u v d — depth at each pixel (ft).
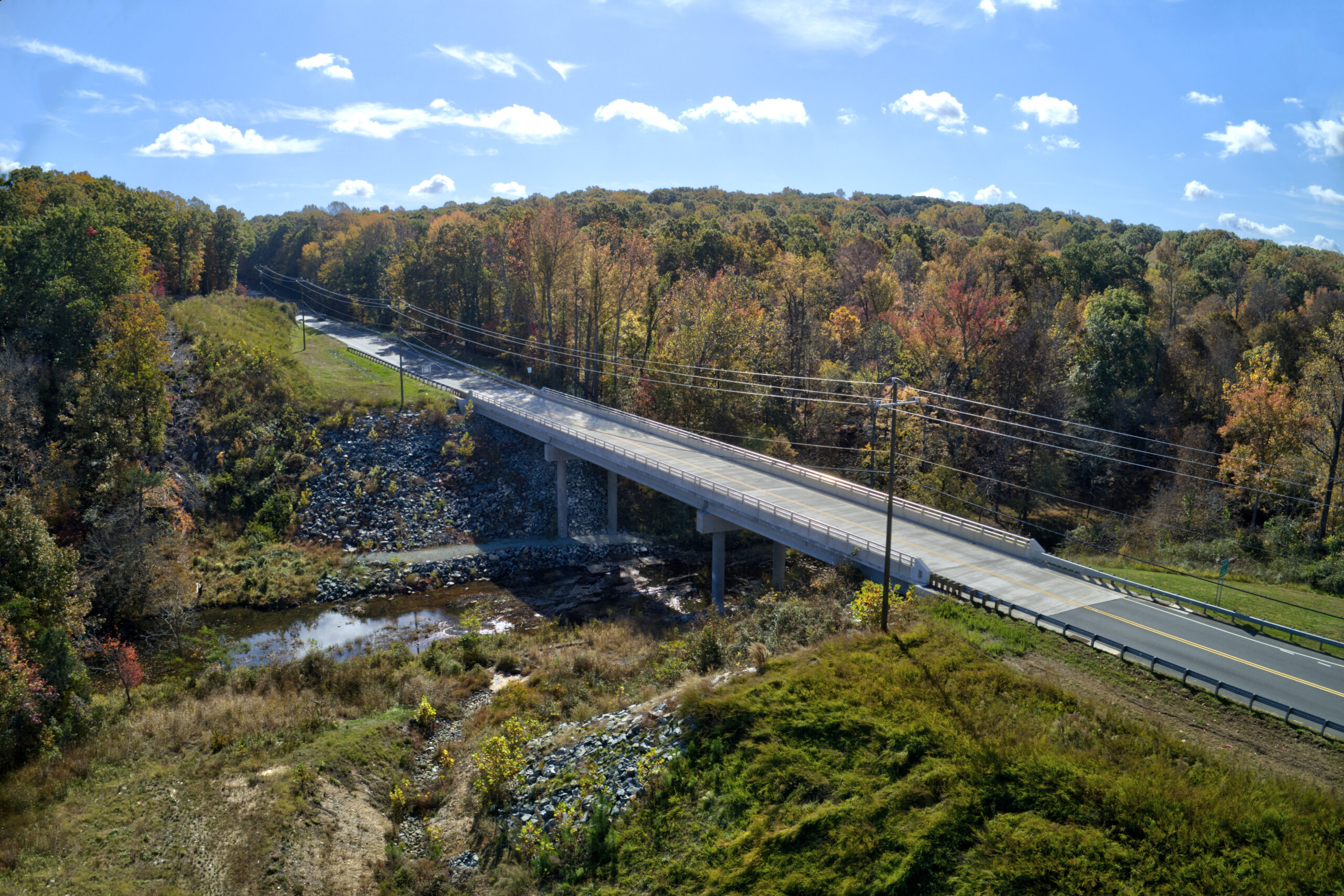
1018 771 70.03
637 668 122.42
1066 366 239.09
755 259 376.48
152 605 142.31
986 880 61.93
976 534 138.82
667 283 333.01
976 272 308.19
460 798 87.71
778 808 73.10
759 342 266.98
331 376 264.31
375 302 401.08
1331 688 84.53
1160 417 238.27
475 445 227.81
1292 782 65.62
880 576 124.77
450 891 72.84
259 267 563.07
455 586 178.70
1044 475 215.31
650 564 196.95
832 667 91.76
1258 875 57.31
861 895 63.41
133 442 165.48
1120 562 143.64
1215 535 175.52
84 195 249.96
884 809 69.51
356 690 115.44
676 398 248.73
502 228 380.58
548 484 224.94
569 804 79.00
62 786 78.33
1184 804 63.52
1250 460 177.37
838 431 245.65
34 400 161.07
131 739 89.76
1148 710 81.41
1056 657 92.84
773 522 148.46
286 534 188.03
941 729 77.00
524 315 337.93
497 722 105.81
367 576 174.19
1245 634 100.17
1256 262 367.25
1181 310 315.58
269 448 202.49
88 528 148.46
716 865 69.15
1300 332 251.80
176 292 332.80
